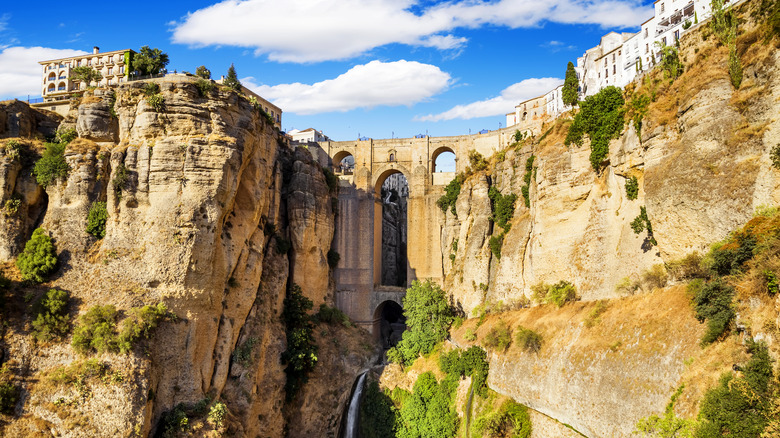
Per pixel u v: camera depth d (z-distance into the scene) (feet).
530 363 202.69
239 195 223.51
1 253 189.67
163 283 187.42
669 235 163.22
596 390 164.96
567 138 221.46
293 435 240.53
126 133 201.77
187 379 188.03
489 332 238.27
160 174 192.44
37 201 200.64
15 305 175.73
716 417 121.29
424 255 328.70
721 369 128.16
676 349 144.46
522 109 385.50
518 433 192.34
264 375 228.43
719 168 149.59
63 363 169.07
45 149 205.87
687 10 243.81
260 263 236.43
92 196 197.36
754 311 125.59
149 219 191.21
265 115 254.27
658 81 183.73
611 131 199.41
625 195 192.44
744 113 146.51
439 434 231.91
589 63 324.60
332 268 325.83
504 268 256.93
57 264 188.65
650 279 171.01
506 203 269.85
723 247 138.10
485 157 326.03
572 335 191.42
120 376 167.73
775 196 133.69
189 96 198.90
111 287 185.26
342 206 335.06
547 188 229.04
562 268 217.97
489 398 216.95
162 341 183.11
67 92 301.02
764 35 144.46
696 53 170.30
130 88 202.39
